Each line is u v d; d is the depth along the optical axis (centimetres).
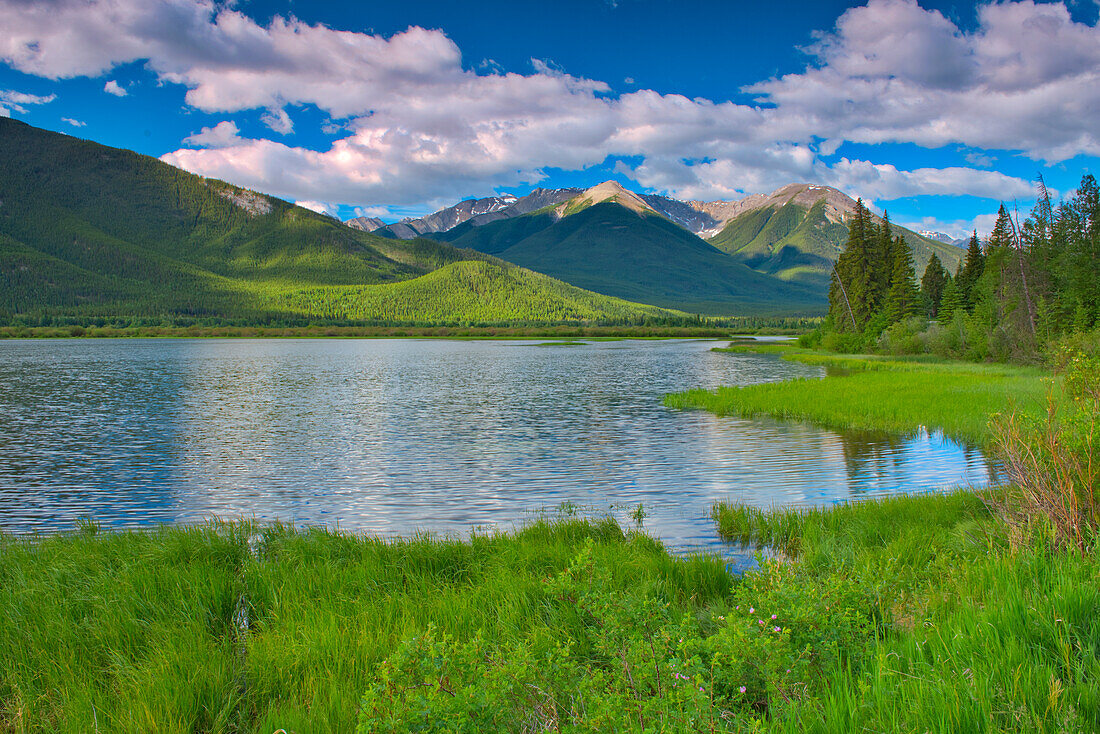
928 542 927
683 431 2522
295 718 483
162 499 1625
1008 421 929
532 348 10906
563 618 670
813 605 529
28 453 2228
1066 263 5406
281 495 1648
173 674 567
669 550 1089
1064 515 736
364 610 715
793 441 2247
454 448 2256
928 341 6475
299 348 11088
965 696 378
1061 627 470
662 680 429
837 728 365
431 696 364
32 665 617
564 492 1627
